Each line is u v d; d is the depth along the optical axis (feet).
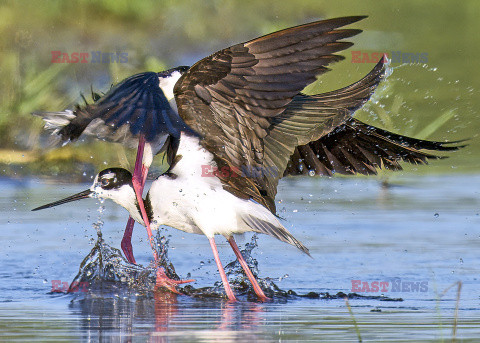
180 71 34.94
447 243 42.16
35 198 51.78
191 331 26.13
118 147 59.26
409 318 28.50
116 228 46.09
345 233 44.50
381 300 31.91
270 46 29.73
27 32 79.71
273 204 34.17
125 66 75.20
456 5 114.83
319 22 29.30
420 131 65.57
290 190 57.26
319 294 33.22
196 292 34.04
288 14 101.04
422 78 84.17
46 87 66.85
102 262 34.99
